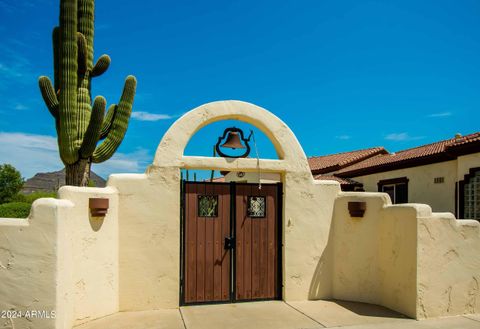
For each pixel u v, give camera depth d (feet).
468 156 39.19
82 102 33.63
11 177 85.87
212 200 20.93
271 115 21.70
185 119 20.48
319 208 22.12
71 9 30.22
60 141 31.32
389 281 20.44
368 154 70.08
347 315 19.01
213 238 20.70
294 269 21.40
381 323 17.92
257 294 21.20
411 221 19.04
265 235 21.53
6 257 14.30
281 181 22.12
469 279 19.69
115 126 33.60
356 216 21.65
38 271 14.42
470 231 19.95
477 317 19.03
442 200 43.78
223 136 21.65
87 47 34.73
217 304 20.43
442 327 17.51
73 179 31.73
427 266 18.76
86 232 17.20
